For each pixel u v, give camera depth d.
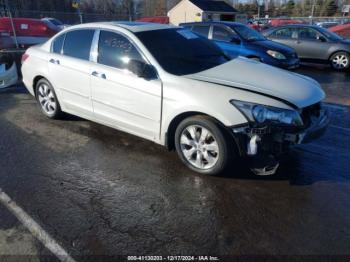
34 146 4.33
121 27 4.18
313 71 10.35
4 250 2.51
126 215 2.92
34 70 5.18
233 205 3.05
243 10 66.38
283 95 3.29
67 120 5.29
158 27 4.40
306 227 2.76
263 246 2.55
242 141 3.18
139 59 3.88
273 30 11.55
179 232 2.71
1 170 3.70
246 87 3.38
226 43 8.79
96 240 2.62
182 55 4.02
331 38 10.52
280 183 3.41
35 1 30.45
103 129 4.91
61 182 3.46
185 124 3.50
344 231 2.71
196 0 42.75
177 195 3.21
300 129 3.18
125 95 3.93
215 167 3.40
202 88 3.39
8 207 3.04
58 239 2.63
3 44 9.63
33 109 5.88
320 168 3.72
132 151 4.18
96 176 3.57
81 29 4.58
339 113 5.80
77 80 4.49
